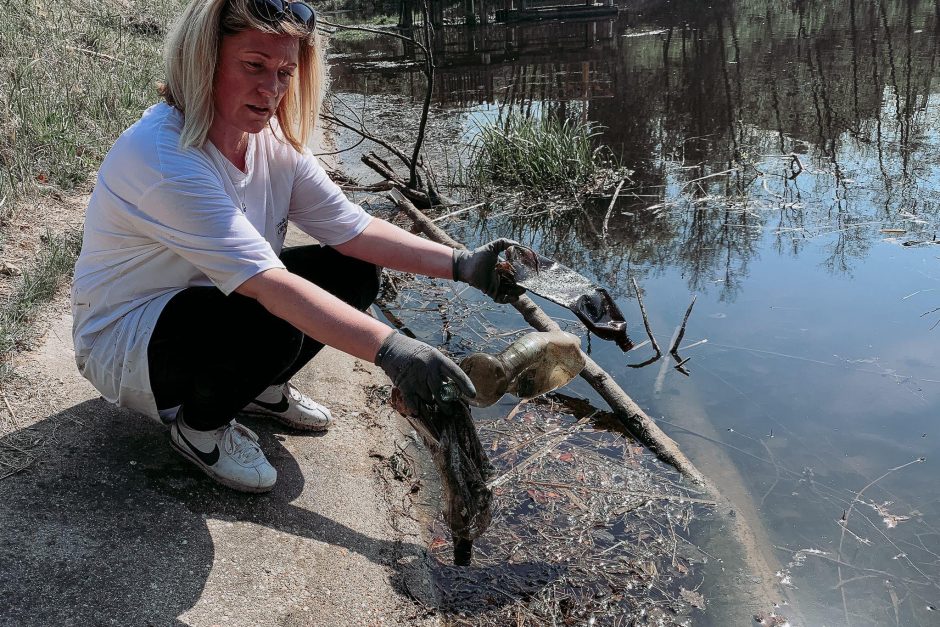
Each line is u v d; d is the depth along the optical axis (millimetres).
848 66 9977
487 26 16500
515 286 2359
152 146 2004
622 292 4461
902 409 3334
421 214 5254
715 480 2963
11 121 4512
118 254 2166
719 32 13477
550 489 2879
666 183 6266
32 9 6547
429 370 1746
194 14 1985
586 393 3520
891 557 2594
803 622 2332
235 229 1989
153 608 1954
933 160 6473
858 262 4742
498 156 6430
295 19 2080
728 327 4043
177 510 2260
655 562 2551
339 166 6723
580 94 9141
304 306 1917
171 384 2207
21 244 3572
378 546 2434
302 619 2062
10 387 2602
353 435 2941
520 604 2346
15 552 2010
